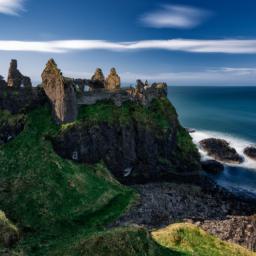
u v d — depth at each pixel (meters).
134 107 100.56
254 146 126.25
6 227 55.62
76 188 75.81
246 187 95.38
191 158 103.69
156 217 74.19
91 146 88.44
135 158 95.50
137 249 47.25
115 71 112.19
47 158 79.12
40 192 71.50
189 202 83.31
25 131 85.75
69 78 90.75
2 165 77.00
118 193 80.62
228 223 73.56
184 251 51.66
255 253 56.22
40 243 56.97
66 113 87.50
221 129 157.12
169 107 110.12
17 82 93.56
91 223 68.25
